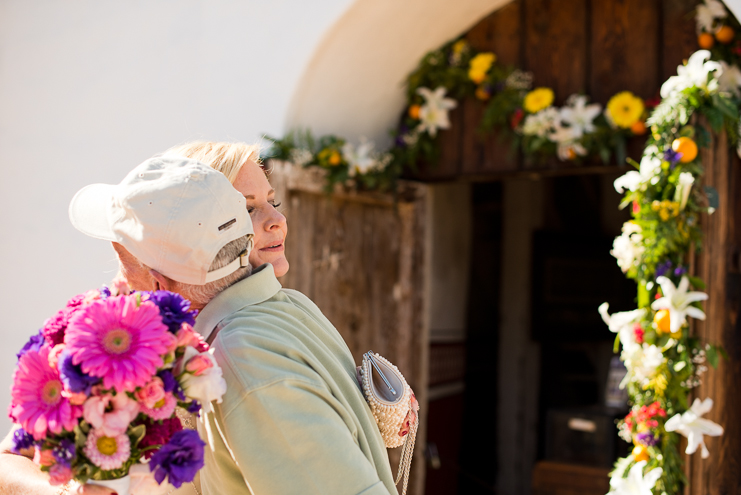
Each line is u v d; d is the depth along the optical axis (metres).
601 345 6.02
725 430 2.42
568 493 4.34
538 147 3.10
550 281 5.79
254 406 0.92
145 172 1.01
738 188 2.56
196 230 0.97
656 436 2.35
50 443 0.79
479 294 5.75
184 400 0.85
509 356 5.83
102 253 3.41
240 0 3.20
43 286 3.58
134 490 0.84
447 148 3.46
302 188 3.10
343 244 3.34
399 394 1.13
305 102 3.15
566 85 3.12
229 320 1.02
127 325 0.80
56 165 3.61
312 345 1.06
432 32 3.28
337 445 0.93
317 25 2.97
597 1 3.05
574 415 4.48
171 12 3.38
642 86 2.93
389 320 3.56
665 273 2.37
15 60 3.83
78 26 3.64
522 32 3.24
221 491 1.03
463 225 5.62
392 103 3.58
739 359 2.52
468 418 5.56
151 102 3.38
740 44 2.67
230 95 3.20
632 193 2.46
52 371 0.81
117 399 0.79
